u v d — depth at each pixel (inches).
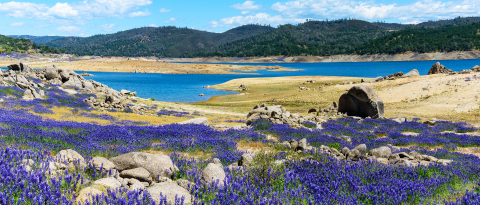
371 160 355.6
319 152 396.2
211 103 2493.8
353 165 302.4
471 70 2559.1
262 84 3855.8
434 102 1834.4
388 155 414.9
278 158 355.6
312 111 1647.4
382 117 1279.5
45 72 2066.9
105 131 541.0
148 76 6018.7
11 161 207.9
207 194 199.5
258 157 262.4
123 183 214.4
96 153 358.6
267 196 200.1
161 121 1175.0
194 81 4842.5
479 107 1588.3
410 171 293.3
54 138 416.2
